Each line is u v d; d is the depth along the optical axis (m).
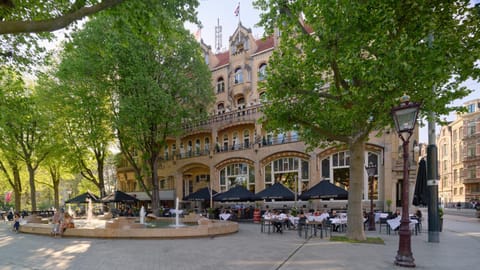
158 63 26.81
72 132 30.80
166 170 41.72
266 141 31.84
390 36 10.44
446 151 74.00
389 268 8.13
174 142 42.75
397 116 9.46
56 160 34.56
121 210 34.78
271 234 16.67
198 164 37.91
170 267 8.76
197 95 29.25
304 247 11.67
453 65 9.30
